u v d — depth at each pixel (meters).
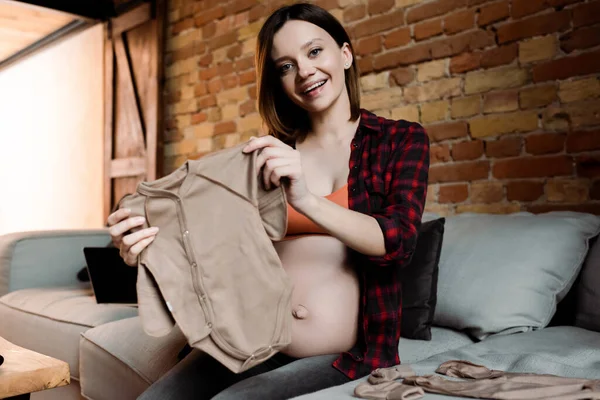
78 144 5.68
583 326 1.64
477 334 1.63
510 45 2.30
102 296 2.24
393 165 1.32
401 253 1.19
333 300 1.25
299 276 1.28
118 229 1.10
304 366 1.19
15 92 6.92
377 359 1.23
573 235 1.72
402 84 2.69
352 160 1.35
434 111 2.56
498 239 1.77
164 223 1.11
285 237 1.33
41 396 2.19
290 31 1.35
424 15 2.59
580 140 2.09
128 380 1.67
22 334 2.30
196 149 3.95
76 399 2.03
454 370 1.13
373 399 0.97
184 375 1.24
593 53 2.06
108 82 4.59
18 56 6.49
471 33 2.43
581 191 2.09
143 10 4.21
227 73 3.70
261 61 1.43
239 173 1.12
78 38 5.70
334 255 1.28
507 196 2.31
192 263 1.09
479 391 0.96
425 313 1.65
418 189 1.27
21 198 6.71
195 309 1.08
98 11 4.63
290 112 1.55
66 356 2.04
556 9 2.16
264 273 1.10
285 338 1.09
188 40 4.00
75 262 2.86
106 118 4.62
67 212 5.87
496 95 2.35
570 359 1.28
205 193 1.12
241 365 1.08
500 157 2.33
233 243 1.11
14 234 2.74
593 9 2.06
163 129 4.19
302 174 1.09
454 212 2.50
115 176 4.49
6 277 2.66
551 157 2.18
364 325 1.25
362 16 2.86
